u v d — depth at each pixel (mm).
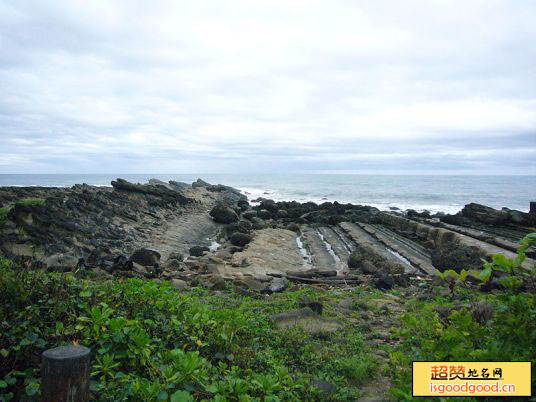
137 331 5035
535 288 3631
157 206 33094
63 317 5098
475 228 30062
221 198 54094
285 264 19281
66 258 14430
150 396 3910
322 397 5125
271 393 4605
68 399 3164
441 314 7922
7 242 15766
